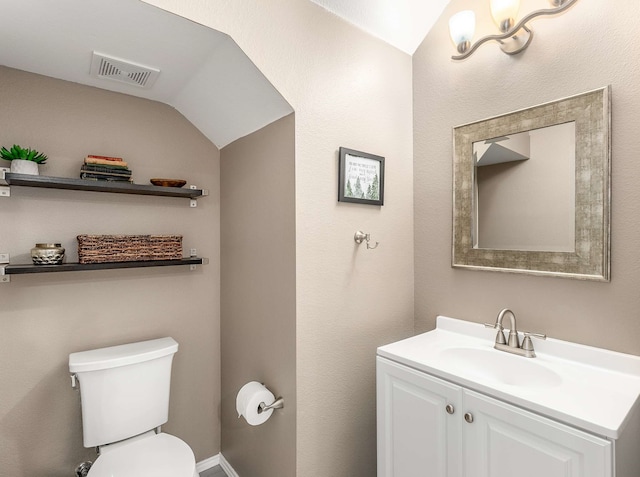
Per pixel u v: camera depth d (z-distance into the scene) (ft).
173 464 4.50
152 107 6.22
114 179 5.41
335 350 5.27
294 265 4.82
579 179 4.37
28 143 5.13
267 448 5.48
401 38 6.02
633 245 4.03
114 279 5.80
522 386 4.47
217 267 6.88
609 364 4.16
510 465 3.54
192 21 4.01
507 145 5.05
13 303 5.01
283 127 5.00
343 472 5.40
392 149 6.04
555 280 4.66
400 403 4.62
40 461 5.22
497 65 5.18
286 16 4.74
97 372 4.96
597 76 4.24
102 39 4.36
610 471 2.90
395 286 6.13
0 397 4.94
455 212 5.68
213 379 6.87
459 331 5.65
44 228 5.24
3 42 4.39
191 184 6.60
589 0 4.29
